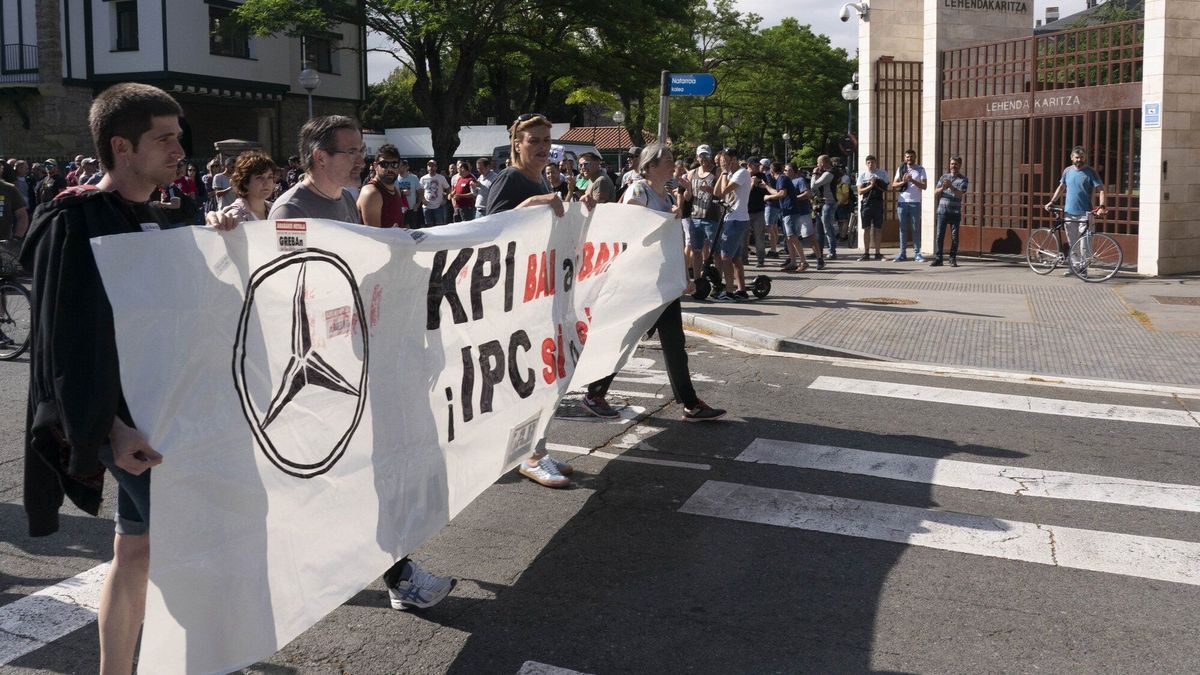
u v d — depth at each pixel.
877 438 6.79
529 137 5.52
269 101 38.78
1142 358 9.33
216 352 2.87
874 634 4.00
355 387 3.51
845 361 9.38
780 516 5.32
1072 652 3.85
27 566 4.63
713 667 3.74
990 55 19.58
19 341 9.51
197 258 2.78
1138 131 18.39
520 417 4.89
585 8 34.44
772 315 11.59
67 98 35.59
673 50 40.66
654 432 6.90
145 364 2.66
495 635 3.99
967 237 19.23
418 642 3.93
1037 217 18.30
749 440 6.72
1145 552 4.84
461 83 34.81
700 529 5.14
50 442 2.75
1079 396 7.99
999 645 3.91
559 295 5.34
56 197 2.74
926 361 9.28
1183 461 6.29
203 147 38.44
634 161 15.12
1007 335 10.44
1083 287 14.16
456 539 5.00
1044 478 5.95
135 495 2.90
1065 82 17.12
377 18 33.88
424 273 3.93
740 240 12.62
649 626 4.07
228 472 2.93
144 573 3.04
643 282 6.61
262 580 3.07
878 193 18.52
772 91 53.03
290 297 3.15
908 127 21.64
